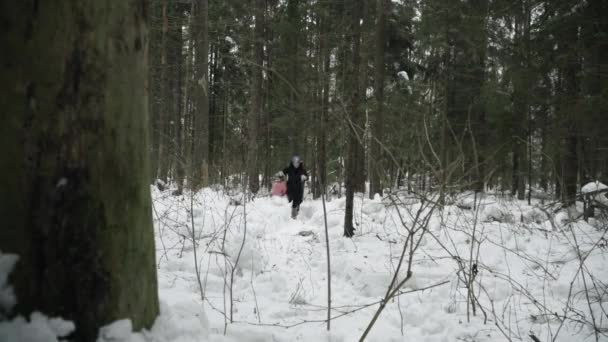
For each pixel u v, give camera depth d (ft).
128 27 5.81
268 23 42.68
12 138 4.99
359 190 40.24
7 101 4.97
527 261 18.12
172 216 20.45
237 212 24.68
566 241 20.39
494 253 18.99
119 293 5.80
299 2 41.78
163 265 14.92
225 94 56.18
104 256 5.57
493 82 31.22
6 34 4.96
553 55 24.82
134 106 5.98
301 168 31.68
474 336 10.84
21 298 5.08
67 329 5.20
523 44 26.17
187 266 14.82
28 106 5.00
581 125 24.38
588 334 10.80
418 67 49.49
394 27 46.83
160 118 41.63
